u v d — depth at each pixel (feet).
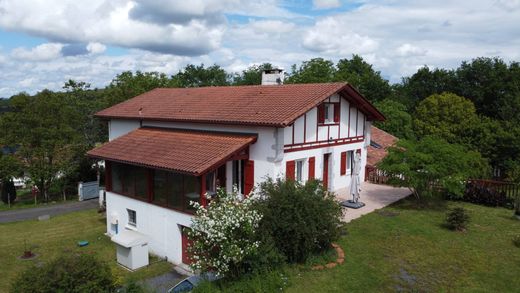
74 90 109.09
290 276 37.68
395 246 44.68
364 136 75.51
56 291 27.50
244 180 55.47
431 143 58.13
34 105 92.02
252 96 64.28
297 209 39.40
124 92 111.45
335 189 67.87
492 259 41.32
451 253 42.80
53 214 78.74
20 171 90.99
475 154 59.98
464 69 172.96
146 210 56.13
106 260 52.85
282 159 52.01
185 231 50.29
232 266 37.40
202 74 250.57
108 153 61.11
